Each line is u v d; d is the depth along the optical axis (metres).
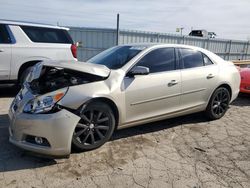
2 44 6.27
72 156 3.55
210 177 3.23
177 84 4.47
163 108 4.40
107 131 3.79
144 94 4.07
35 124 3.19
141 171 3.29
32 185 2.90
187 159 3.66
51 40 6.97
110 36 15.59
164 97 4.34
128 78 3.95
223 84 5.26
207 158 3.71
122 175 3.18
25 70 6.61
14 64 6.46
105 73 3.78
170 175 3.23
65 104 3.30
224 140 4.38
